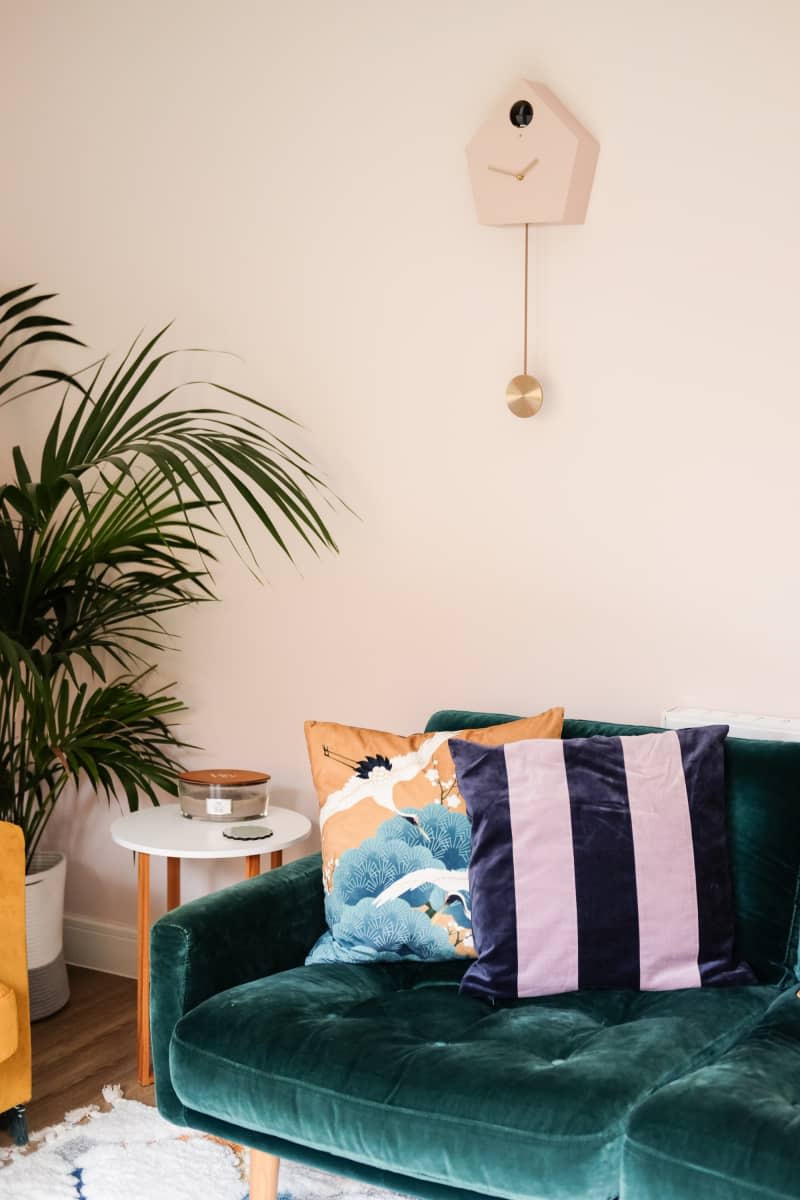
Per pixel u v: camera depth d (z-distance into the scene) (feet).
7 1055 6.79
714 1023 5.86
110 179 10.14
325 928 7.27
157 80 9.85
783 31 7.55
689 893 6.49
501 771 6.76
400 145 8.85
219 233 9.66
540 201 8.08
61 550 8.88
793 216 7.60
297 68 9.23
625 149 8.04
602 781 6.69
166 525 9.99
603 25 8.06
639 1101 5.05
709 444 7.93
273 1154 5.88
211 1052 5.81
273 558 9.60
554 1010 6.12
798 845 6.73
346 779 7.22
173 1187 6.87
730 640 7.94
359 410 9.16
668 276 7.98
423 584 9.00
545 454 8.47
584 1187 4.86
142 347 10.08
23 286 10.63
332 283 9.21
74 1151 7.24
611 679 8.35
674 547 8.08
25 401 10.69
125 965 10.37
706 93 7.79
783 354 7.68
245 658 9.78
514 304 8.50
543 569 8.54
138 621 10.20
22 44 10.48
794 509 7.70
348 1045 5.60
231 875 9.82
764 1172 4.45
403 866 6.87
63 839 10.71
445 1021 5.99
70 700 10.61
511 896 6.47
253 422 9.12
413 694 9.09
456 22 8.58
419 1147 5.17
